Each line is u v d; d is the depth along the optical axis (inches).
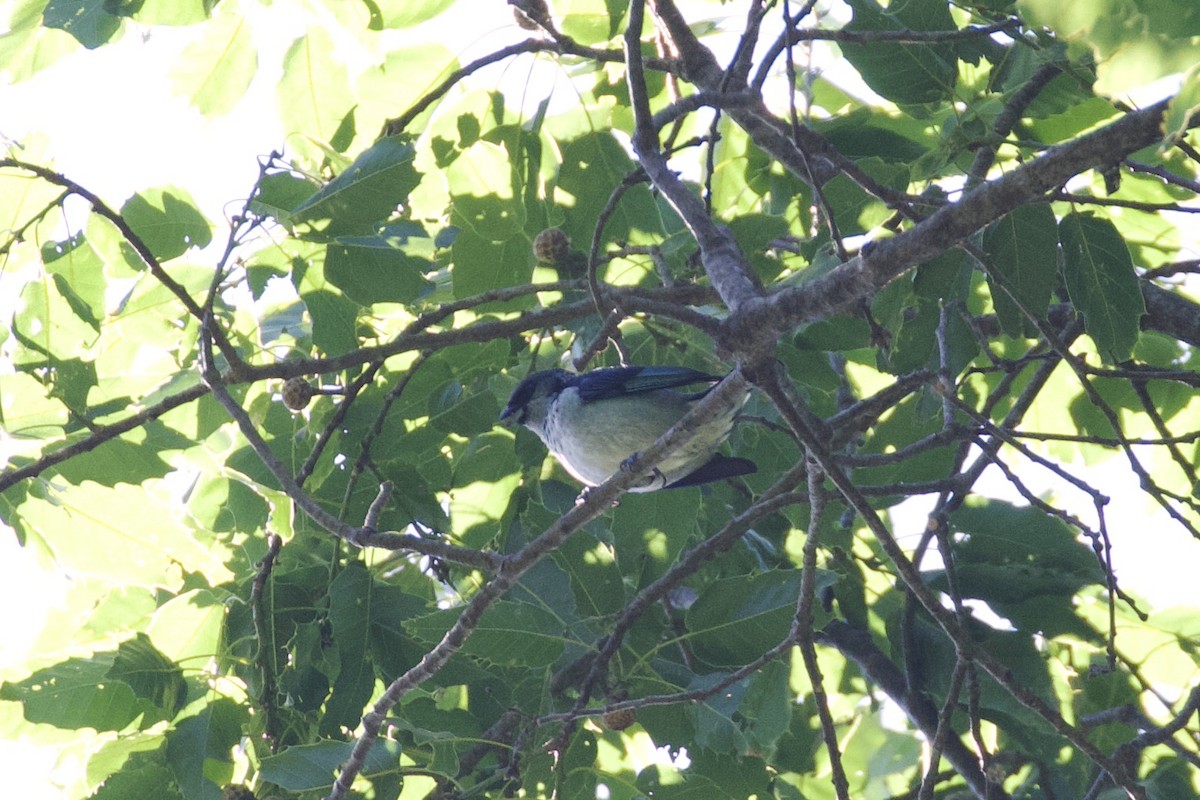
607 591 417.7
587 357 412.8
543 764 408.2
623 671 423.5
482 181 425.7
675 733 401.1
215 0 415.5
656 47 475.8
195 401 439.2
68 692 420.2
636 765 500.7
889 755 565.0
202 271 438.9
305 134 430.3
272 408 456.1
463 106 424.2
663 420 412.2
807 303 286.4
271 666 428.1
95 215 398.3
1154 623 460.1
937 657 456.4
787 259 507.5
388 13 431.8
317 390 398.6
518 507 470.3
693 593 508.1
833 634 502.3
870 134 424.8
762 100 359.3
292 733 429.4
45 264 387.2
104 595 468.1
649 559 438.9
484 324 399.9
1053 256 344.8
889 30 380.5
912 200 370.0
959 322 388.5
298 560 458.3
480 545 462.6
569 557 420.8
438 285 474.9
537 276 445.4
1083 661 496.4
